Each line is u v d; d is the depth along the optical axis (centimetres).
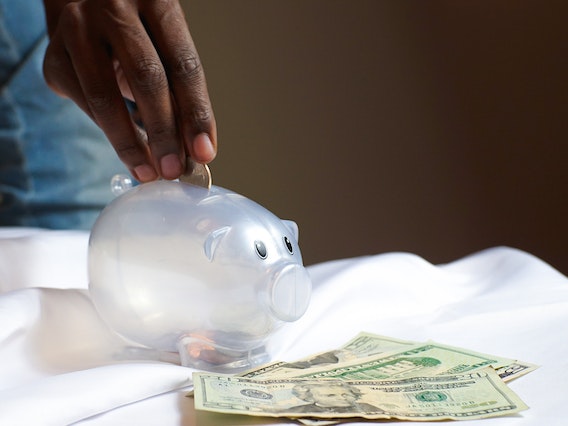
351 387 66
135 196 77
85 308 83
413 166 235
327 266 102
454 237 237
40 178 156
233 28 232
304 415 60
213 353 75
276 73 233
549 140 230
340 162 236
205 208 73
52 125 155
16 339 76
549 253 235
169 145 77
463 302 94
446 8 229
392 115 234
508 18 227
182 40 80
